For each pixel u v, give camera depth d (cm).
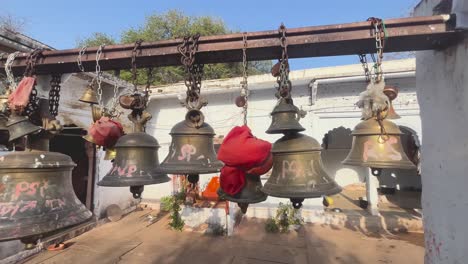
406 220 683
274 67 174
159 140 966
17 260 484
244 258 502
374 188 736
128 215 820
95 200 734
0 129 191
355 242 586
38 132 162
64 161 164
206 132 189
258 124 855
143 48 176
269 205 784
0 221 135
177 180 834
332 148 1191
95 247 557
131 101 193
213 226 667
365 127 196
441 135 177
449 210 168
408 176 1084
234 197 172
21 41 379
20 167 147
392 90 214
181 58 176
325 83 774
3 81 218
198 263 480
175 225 685
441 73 175
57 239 576
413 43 160
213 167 182
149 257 507
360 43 159
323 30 155
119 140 201
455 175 162
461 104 154
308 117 791
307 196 149
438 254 181
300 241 596
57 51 185
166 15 1683
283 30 157
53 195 153
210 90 859
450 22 146
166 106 968
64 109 629
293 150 160
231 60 185
